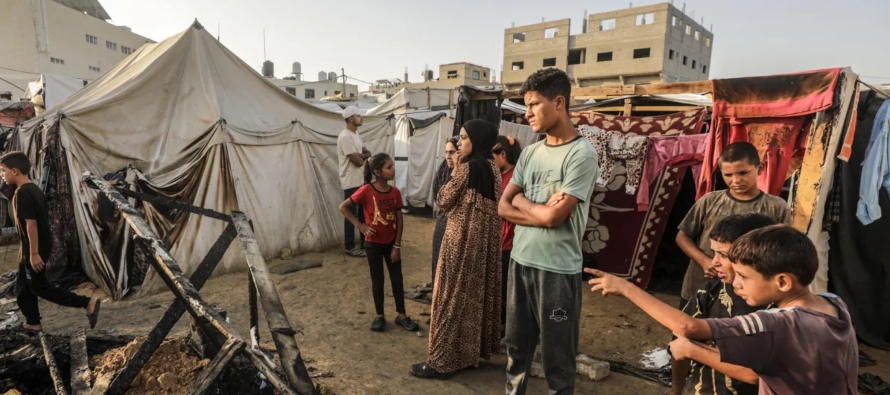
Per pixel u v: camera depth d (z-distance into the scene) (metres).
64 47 32.16
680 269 6.15
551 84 2.24
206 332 2.21
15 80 25.64
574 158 2.22
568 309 2.32
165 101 5.60
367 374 3.45
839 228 4.21
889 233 4.14
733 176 2.74
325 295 5.23
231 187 5.93
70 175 5.04
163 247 2.11
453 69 56.66
